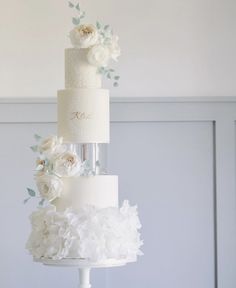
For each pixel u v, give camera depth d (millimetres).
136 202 3807
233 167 3809
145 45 3811
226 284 3777
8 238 3766
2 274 3760
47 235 2402
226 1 3812
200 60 3818
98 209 2402
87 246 2340
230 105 3814
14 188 3775
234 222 3797
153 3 3816
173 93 3818
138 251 2539
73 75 2537
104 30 2562
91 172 2549
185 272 3809
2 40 3785
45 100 3752
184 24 3826
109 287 3770
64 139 2527
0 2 3793
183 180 3818
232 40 3826
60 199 2480
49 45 3793
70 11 3795
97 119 2516
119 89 3801
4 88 3779
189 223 3820
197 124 3820
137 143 3809
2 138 3773
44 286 3768
